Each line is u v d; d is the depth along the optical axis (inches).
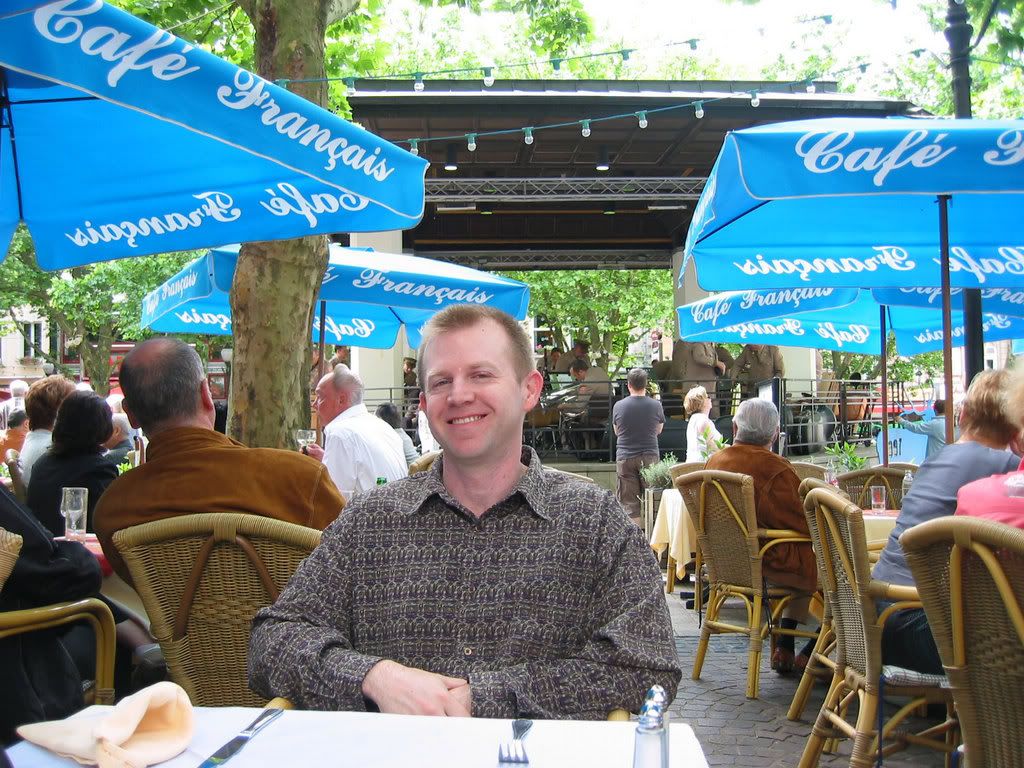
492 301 260.8
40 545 117.0
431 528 88.0
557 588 84.7
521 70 1008.2
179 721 64.2
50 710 115.3
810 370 725.9
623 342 1353.3
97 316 969.5
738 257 230.8
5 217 152.3
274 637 84.0
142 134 142.2
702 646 228.7
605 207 797.2
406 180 127.3
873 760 138.5
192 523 116.1
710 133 619.2
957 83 242.2
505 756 58.7
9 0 76.3
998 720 98.4
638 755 51.3
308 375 218.5
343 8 232.7
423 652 84.9
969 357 255.6
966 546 95.8
